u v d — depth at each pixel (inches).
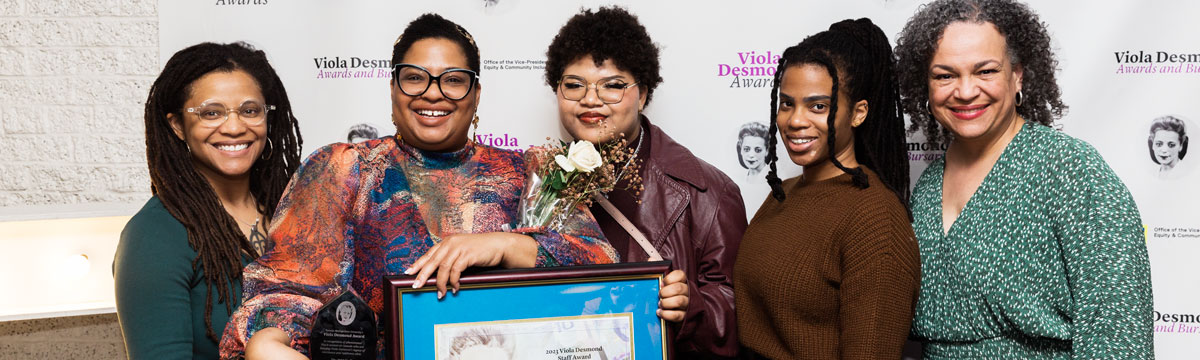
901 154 67.7
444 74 56.8
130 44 94.9
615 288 56.8
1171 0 85.7
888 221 57.7
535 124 91.3
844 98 61.9
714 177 74.9
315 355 51.6
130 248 58.9
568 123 71.7
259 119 64.7
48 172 96.4
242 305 54.4
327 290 53.6
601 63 69.8
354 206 54.9
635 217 70.9
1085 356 55.5
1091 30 86.9
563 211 60.3
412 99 56.3
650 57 72.0
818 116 61.4
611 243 68.9
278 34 90.7
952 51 62.5
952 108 63.5
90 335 101.0
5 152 96.4
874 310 56.9
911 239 58.8
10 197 96.7
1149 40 86.2
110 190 96.2
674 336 61.5
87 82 95.6
